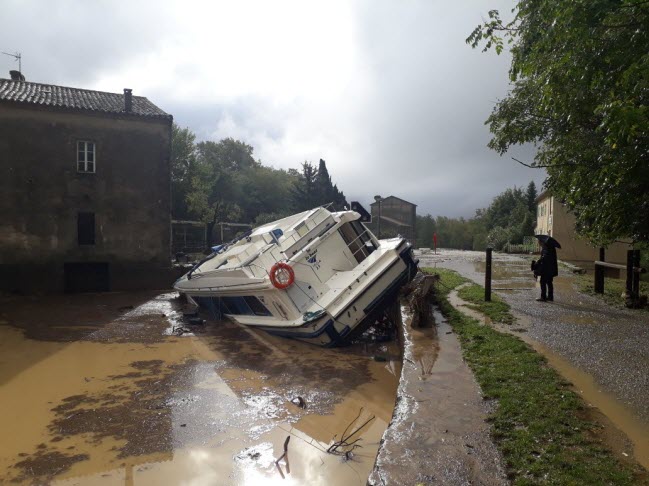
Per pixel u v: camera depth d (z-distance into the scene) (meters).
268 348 10.20
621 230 5.10
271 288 9.95
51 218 18.17
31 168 17.84
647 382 5.34
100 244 18.94
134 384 7.96
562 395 4.94
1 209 17.48
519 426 4.31
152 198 19.70
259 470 5.02
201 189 40.03
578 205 6.41
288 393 7.41
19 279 17.77
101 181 18.89
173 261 24.53
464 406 4.90
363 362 9.03
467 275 16.75
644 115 3.34
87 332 12.04
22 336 11.63
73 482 4.88
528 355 6.39
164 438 5.84
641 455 3.69
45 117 18.00
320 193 41.41
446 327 8.68
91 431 6.08
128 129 19.28
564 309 9.83
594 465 3.53
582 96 5.00
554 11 3.95
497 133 9.55
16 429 6.16
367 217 12.01
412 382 5.69
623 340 7.24
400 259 10.05
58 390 7.68
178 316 14.09
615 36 3.91
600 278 11.96
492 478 3.50
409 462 3.78
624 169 4.01
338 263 10.84
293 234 11.53
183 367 8.93
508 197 61.81
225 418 6.44
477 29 5.15
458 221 67.06
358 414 6.53
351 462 5.12
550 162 7.64
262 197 58.06
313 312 9.52
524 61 5.05
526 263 23.42
